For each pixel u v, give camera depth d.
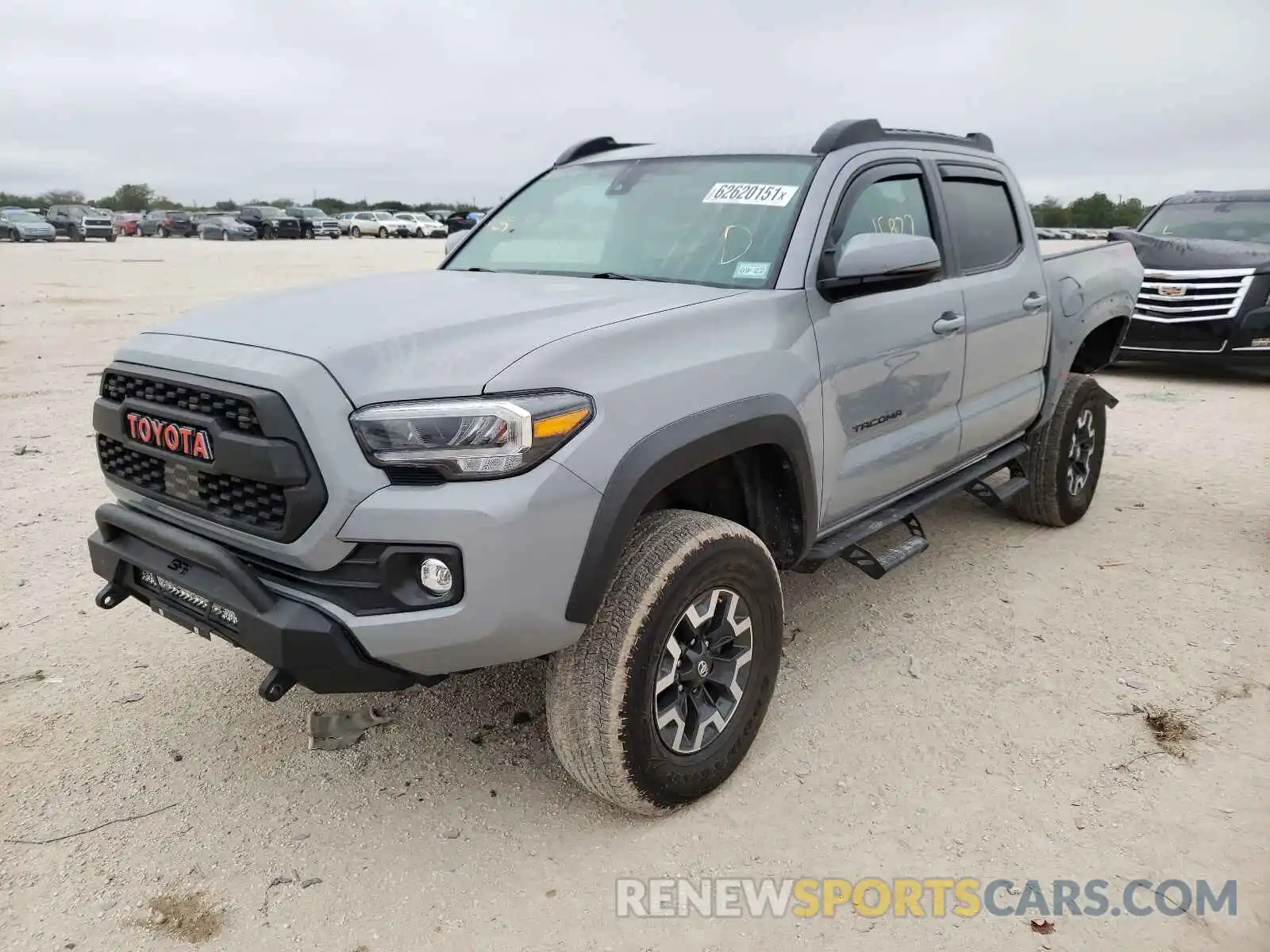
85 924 2.43
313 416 2.32
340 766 3.11
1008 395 4.54
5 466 6.11
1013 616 4.22
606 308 2.80
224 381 2.47
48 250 34.09
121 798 2.92
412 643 2.35
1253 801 2.91
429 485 2.32
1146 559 4.88
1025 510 5.30
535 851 2.72
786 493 3.15
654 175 3.86
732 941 2.40
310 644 2.36
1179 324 9.60
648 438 2.54
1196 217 10.89
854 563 3.62
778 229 3.32
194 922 2.45
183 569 2.66
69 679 3.60
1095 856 2.69
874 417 3.54
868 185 3.62
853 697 3.53
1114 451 6.99
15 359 10.14
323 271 23.03
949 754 3.17
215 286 18.81
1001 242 4.50
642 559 2.61
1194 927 2.43
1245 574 4.67
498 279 3.40
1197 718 3.37
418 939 2.40
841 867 2.66
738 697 2.96
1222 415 8.20
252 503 2.48
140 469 2.84
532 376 2.36
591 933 2.43
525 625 2.38
